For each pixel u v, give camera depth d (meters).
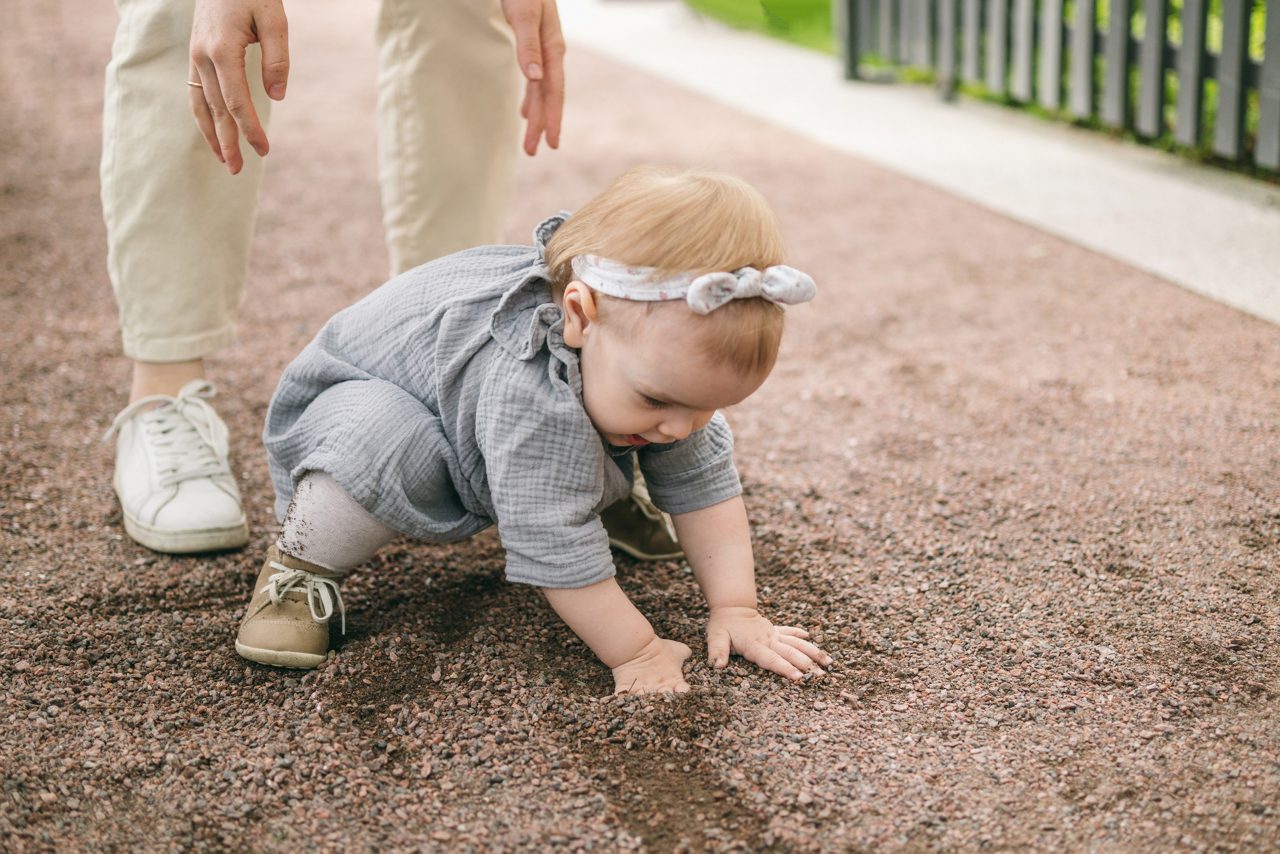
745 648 1.63
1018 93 4.55
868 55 5.44
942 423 2.36
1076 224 3.43
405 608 1.78
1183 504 2.01
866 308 2.97
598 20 6.95
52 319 2.93
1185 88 3.72
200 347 2.03
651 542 1.92
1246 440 2.21
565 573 1.52
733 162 4.18
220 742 1.50
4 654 1.66
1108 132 4.33
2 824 1.35
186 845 1.33
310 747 1.48
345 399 1.63
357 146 4.50
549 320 1.51
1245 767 1.41
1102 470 2.14
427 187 2.13
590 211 1.50
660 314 1.40
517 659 1.64
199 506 1.92
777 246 1.47
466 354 1.56
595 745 1.47
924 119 4.67
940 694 1.57
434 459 1.60
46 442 2.31
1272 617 1.70
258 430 2.36
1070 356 2.63
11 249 3.40
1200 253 3.15
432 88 2.08
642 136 4.53
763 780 1.41
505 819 1.36
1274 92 3.38
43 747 1.48
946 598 1.78
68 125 4.66
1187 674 1.59
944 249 3.33
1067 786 1.39
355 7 7.31
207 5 1.67
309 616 1.65
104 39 6.28
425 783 1.42
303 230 3.63
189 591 1.83
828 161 4.18
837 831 1.34
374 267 3.32
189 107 1.91
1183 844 1.30
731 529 1.68
